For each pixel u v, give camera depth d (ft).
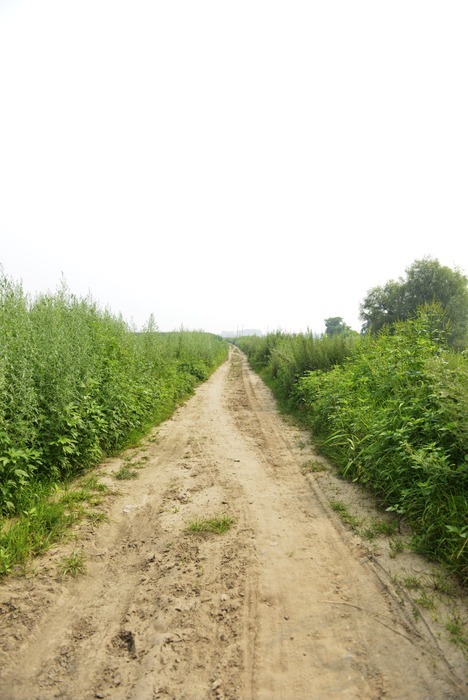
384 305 105.91
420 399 17.85
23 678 8.03
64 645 9.00
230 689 7.68
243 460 22.57
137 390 31.14
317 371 35.83
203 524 14.67
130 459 22.67
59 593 10.77
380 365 25.58
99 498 17.03
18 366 17.89
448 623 9.07
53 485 17.06
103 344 29.73
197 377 64.08
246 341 179.52
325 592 10.67
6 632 9.26
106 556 12.82
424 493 13.02
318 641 8.92
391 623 9.32
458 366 17.31
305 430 28.63
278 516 15.39
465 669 7.88
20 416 16.31
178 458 23.16
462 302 95.14
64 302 30.63
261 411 37.45
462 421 13.96
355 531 13.74
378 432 17.65
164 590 10.90
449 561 11.10
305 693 7.57
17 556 12.05
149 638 9.12
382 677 7.86
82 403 21.04
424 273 99.86
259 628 9.37
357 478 17.62
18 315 22.53
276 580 11.27
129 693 7.64
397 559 11.82
